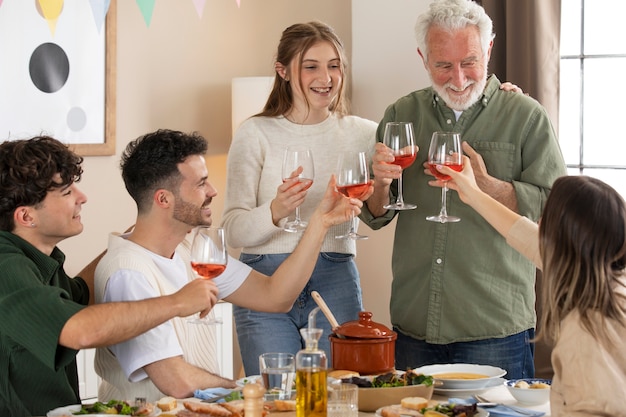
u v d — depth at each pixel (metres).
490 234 2.89
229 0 4.64
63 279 2.54
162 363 2.43
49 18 3.91
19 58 3.82
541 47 4.26
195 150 2.59
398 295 3.04
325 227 2.78
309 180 2.82
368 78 4.90
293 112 3.19
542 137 2.88
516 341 2.91
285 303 2.84
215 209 4.64
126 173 2.60
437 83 2.88
